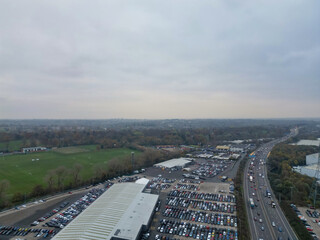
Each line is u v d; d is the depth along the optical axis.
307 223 131.12
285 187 177.75
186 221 130.88
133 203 140.62
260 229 123.88
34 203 155.12
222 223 127.81
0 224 125.69
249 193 177.88
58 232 112.25
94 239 102.50
